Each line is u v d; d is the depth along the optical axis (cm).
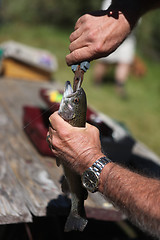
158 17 1053
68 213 154
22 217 144
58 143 122
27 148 216
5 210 144
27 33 1044
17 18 1201
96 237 237
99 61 686
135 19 144
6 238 195
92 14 136
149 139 501
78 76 132
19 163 193
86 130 124
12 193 159
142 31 1031
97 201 169
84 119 128
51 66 407
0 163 188
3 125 246
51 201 157
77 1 1180
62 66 776
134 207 111
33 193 162
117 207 118
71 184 132
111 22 135
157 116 602
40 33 1059
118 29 135
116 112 587
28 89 355
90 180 119
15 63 393
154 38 1066
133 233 256
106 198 123
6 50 390
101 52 132
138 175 118
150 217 108
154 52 1067
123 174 117
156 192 110
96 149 122
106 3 573
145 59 1032
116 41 135
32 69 403
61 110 125
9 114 270
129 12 140
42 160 204
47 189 169
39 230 183
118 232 252
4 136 227
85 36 132
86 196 135
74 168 123
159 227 106
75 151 120
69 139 121
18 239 190
